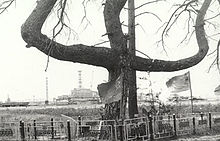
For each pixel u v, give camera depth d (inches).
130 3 967.0
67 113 1831.9
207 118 1171.9
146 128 879.7
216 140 894.4
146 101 1163.3
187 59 1000.2
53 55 824.9
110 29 864.3
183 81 1142.3
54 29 817.5
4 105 2881.4
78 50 831.1
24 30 792.3
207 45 1072.2
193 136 991.6
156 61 943.7
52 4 797.9
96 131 913.5
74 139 900.6
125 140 817.5
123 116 853.8
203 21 1087.0
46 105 2672.2
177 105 1905.8
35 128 967.6
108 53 853.8
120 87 859.4
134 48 928.3
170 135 963.3
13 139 935.0
